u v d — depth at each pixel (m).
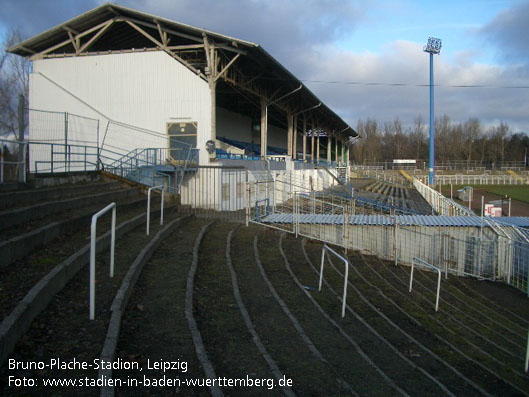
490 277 13.99
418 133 107.31
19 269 6.45
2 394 3.64
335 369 5.31
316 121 40.03
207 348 5.29
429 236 14.47
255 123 37.22
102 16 19.86
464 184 60.34
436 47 38.78
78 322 5.17
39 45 21.33
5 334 4.14
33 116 21.06
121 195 14.59
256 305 7.42
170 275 8.02
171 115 20.08
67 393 3.72
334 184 45.09
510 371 6.36
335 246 15.17
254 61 20.48
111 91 20.72
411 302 9.77
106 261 7.95
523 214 31.38
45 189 11.46
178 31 19.50
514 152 94.38
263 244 13.23
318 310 7.69
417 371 5.68
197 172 19.44
